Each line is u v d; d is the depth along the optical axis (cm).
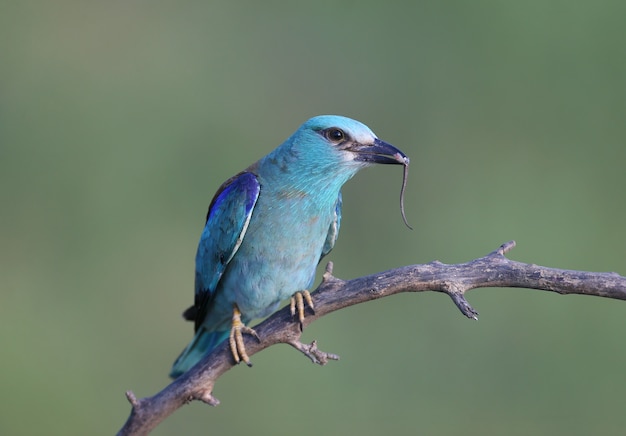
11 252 1576
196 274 988
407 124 1705
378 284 721
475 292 1425
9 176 1639
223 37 1783
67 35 1770
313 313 751
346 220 1577
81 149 1675
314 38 1770
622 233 1588
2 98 1702
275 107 1742
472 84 1703
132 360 1492
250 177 941
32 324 1491
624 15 1670
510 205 1612
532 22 1694
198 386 752
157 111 1730
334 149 923
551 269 677
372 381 1405
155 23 1795
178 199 1652
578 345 1389
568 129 1656
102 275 1566
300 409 1364
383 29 1750
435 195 1638
